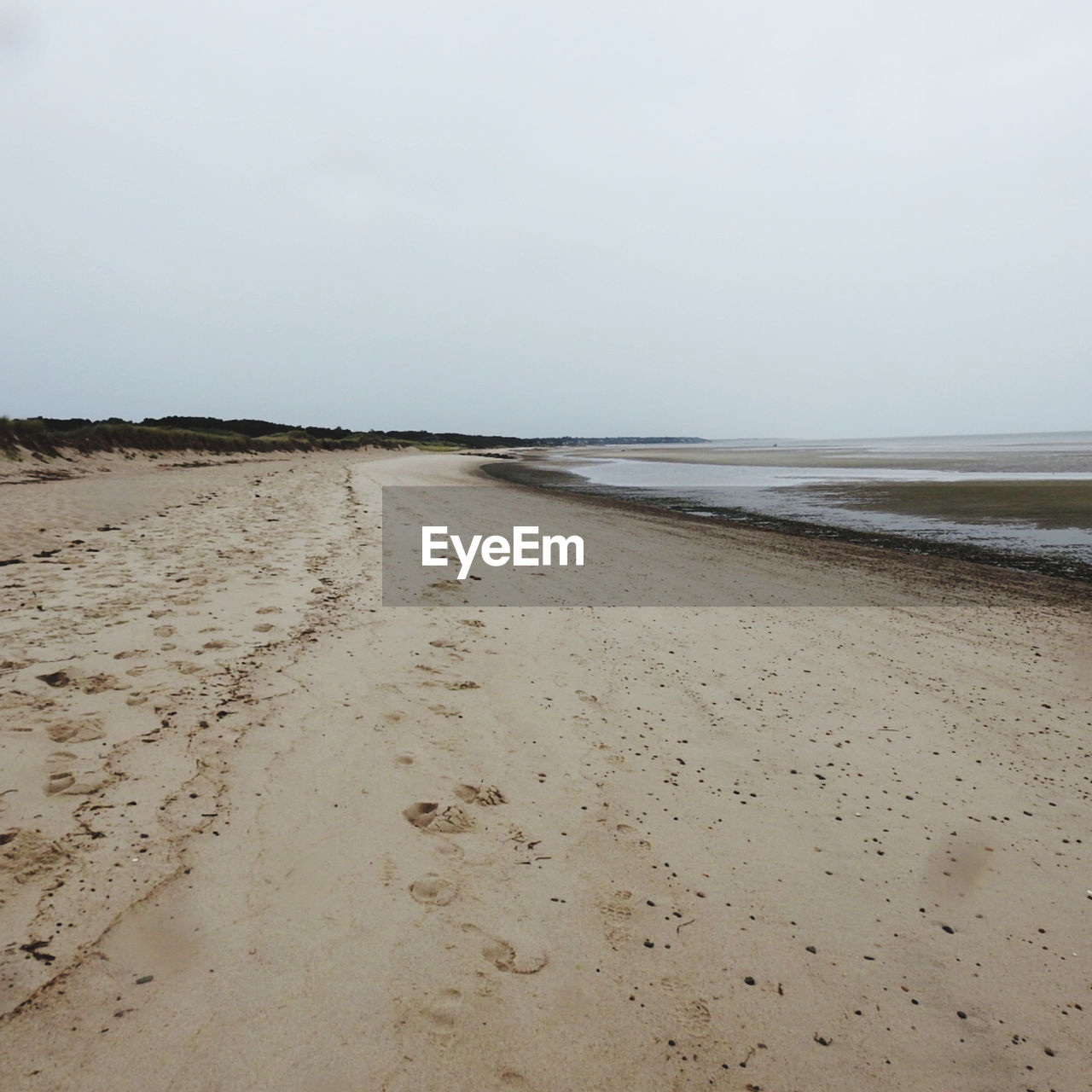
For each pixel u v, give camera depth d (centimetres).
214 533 1057
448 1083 205
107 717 404
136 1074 196
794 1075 223
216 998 224
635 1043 227
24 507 1195
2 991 217
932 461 4338
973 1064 235
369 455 5759
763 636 692
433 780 375
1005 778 432
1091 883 336
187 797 333
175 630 562
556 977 251
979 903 316
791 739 466
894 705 536
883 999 257
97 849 289
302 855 301
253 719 419
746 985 257
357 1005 227
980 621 783
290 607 654
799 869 329
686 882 312
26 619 566
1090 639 727
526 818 350
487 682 520
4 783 329
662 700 517
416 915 272
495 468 4462
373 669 520
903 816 382
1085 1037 250
